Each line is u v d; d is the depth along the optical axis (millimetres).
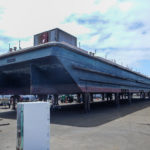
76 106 28469
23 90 22188
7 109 23891
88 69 18516
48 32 18953
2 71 20672
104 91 22422
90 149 6172
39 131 4965
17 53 16703
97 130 9305
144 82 45906
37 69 17109
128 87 32719
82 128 9875
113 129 9539
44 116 5109
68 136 8023
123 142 7023
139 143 6871
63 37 19172
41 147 4957
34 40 19984
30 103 4930
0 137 8039
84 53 18047
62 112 19016
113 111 19344
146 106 26312
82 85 17453
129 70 33000
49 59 15156
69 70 15570
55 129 9633
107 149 6160
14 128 10203
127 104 31391
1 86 23094
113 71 25984
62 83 17859
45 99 19297
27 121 4793
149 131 9008
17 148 4844
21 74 19781
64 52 15125
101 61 22125
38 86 17016
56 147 6414
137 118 13750
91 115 15977
